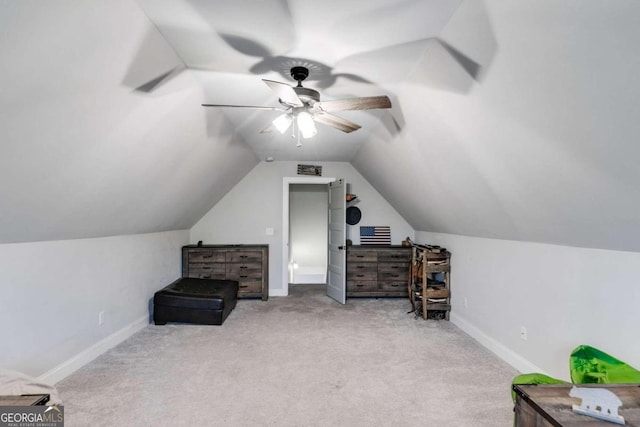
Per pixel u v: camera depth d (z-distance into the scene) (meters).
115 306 3.59
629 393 1.57
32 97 1.58
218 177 4.73
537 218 2.54
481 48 1.74
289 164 5.87
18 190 1.99
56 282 2.77
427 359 3.20
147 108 2.36
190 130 3.12
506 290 3.26
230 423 2.18
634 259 2.04
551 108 1.67
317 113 2.49
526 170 2.20
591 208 1.99
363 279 5.46
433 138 2.89
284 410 2.33
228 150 4.21
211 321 4.16
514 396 1.76
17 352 2.41
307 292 6.05
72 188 2.38
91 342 3.19
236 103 3.01
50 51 1.47
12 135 1.66
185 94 2.60
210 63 2.28
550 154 1.91
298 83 2.39
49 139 1.86
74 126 1.93
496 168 2.46
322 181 5.91
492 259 3.51
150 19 1.76
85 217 2.81
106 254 3.44
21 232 2.35
